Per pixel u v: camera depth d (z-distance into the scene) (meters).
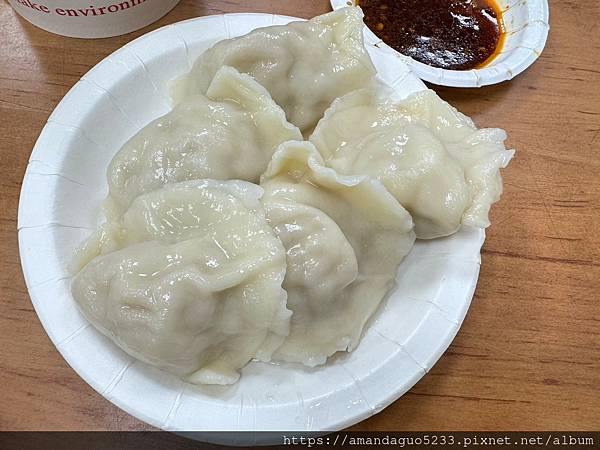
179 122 0.17
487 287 0.19
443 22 0.25
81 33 0.22
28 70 0.21
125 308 0.14
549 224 0.21
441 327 0.16
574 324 0.19
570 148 0.22
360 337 0.17
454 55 0.24
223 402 0.15
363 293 0.17
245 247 0.15
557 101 0.23
